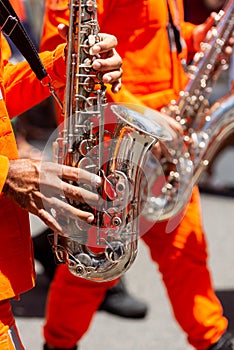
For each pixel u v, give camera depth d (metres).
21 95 3.21
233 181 9.66
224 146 8.91
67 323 4.48
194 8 7.25
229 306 6.21
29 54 2.99
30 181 2.78
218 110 4.57
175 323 6.01
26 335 5.75
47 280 6.50
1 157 2.77
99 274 3.11
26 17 5.82
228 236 7.93
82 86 3.08
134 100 3.96
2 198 2.89
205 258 4.42
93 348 5.61
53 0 3.92
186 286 4.38
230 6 4.59
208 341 4.41
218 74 4.63
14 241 2.91
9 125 2.91
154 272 6.96
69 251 3.07
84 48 3.08
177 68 4.33
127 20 4.11
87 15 3.08
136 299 6.11
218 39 4.55
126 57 4.16
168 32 4.25
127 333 5.84
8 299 2.94
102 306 6.09
